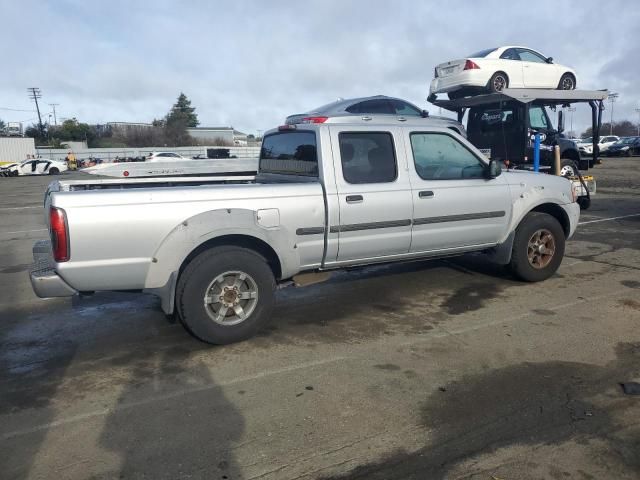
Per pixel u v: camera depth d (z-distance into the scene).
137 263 4.32
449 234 5.70
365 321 5.26
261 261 4.72
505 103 11.41
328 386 3.92
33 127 89.56
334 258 5.17
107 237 4.20
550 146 11.98
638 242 8.76
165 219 4.34
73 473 2.95
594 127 12.53
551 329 4.93
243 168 9.22
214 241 4.69
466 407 3.58
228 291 4.65
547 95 11.28
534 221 6.20
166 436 3.30
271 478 2.89
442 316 5.35
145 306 5.91
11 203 18.66
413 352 4.49
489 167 5.78
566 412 3.50
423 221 5.48
